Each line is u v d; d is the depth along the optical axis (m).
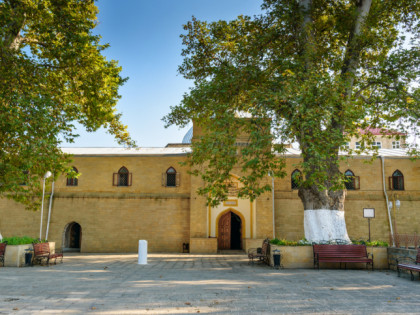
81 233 23.50
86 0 15.52
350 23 15.55
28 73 13.52
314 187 14.42
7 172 12.55
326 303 7.38
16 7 14.17
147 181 24.28
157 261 16.94
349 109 12.19
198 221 22.77
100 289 9.01
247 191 12.95
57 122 13.82
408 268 10.47
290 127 12.48
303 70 14.09
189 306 7.14
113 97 17.94
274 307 7.04
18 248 14.72
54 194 23.92
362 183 24.25
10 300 7.71
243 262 16.31
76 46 14.50
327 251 13.20
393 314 6.52
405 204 23.81
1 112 11.87
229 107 14.52
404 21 16.45
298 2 15.40
